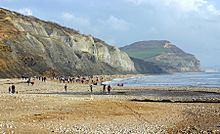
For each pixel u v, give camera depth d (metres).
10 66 157.12
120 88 100.31
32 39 194.38
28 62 172.00
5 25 197.50
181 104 48.56
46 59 189.75
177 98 62.03
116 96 64.06
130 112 37.62
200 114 37.12
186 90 89.75
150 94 75.00
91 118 32.94
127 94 74.69
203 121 31.86
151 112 38.28
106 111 37.47
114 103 43.97
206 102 54.66
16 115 33.09
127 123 30.61
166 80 186.38
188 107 44.22
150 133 25.59
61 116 33.31
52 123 29.50
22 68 164.12
